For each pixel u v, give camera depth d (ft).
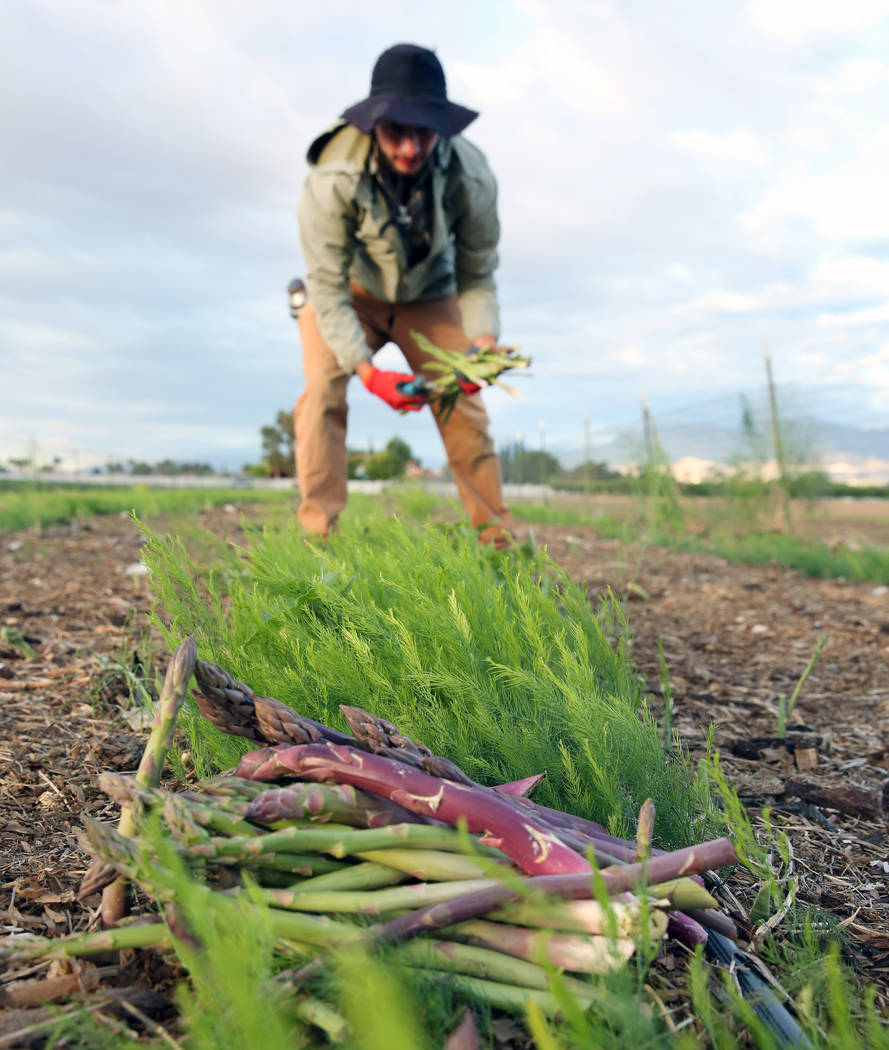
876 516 48.06
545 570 8.28
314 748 4.00
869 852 6.42
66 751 7.51
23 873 5.26
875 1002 4.25
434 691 6.17
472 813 3.85
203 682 4.13
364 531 13.23
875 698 11.38
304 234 13.76
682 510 39.96
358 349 13.69
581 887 3.62
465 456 14.87
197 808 3.51
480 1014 3.59
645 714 6.64
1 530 33.35
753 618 17.35
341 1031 3.12
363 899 3.60
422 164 12.63
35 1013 3.66
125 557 24.11
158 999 3.82
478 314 14.96
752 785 7.81
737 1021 3.78
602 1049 3.24
